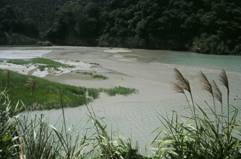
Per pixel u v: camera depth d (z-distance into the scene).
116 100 23.05
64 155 4.65
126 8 83.94
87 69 39.69
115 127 16.05
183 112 18.95
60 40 90.25
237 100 21.89
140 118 18.06
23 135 4.34
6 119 4.81
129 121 17.38
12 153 4.38
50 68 39.12
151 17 74.31
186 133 4.23
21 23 89.94
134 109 20.38
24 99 19.12
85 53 62.75
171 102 22.38
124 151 4.65
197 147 4.04
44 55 59.06
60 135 4.91
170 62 47.69
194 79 32.19
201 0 71.69
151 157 4.57
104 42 82.81
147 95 25.03
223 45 63.69
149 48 74.62
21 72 36.31
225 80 4.39
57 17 92.44
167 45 72.44
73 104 20.27
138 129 15.70
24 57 55.19
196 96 24.08
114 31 82.62
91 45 86.50
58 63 44.56
